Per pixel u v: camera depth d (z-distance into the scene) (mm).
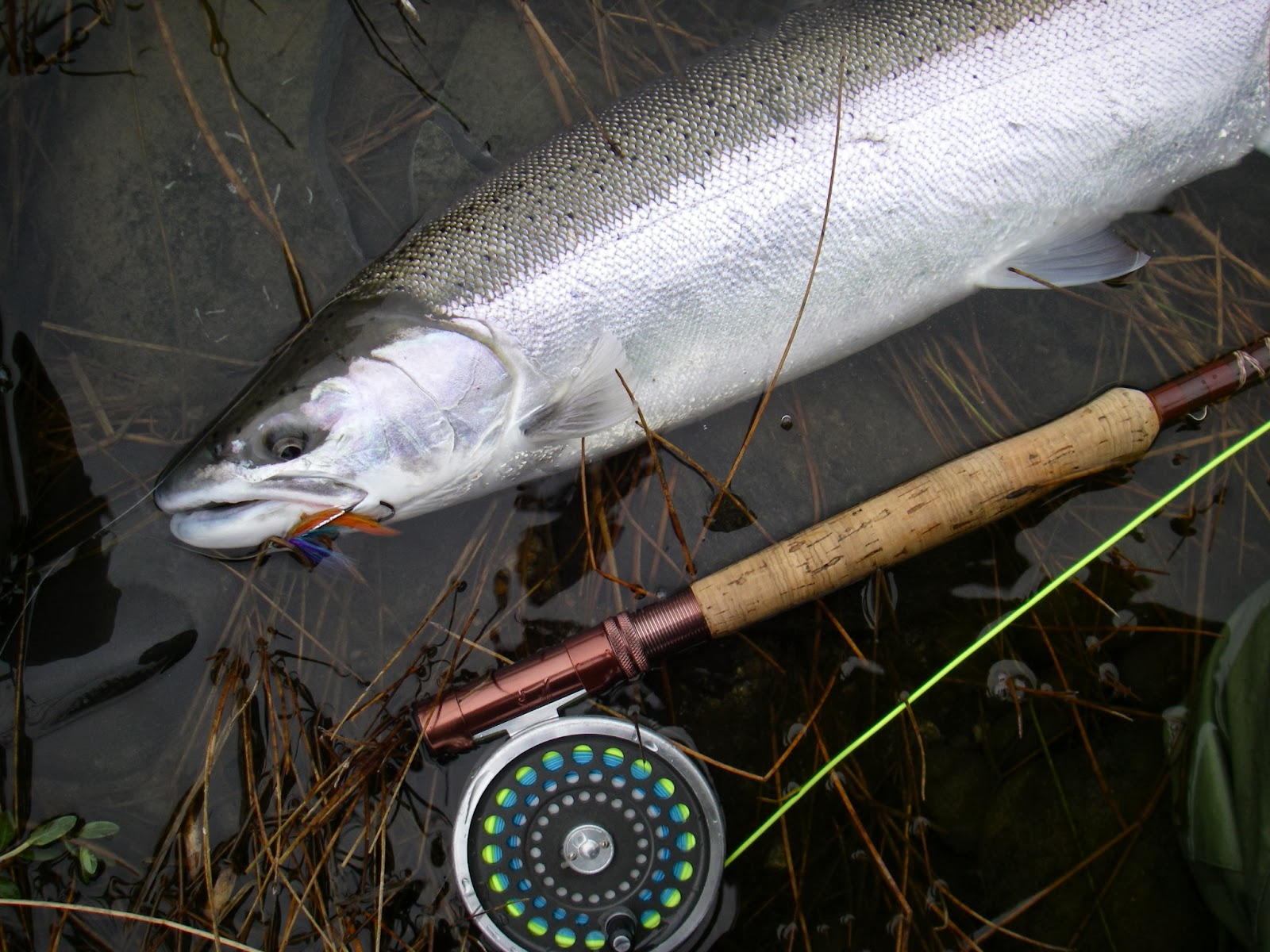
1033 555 419
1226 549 417
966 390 440
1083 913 382
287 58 449
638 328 395
